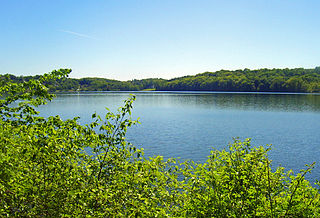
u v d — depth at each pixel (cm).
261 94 16812
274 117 5969
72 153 477
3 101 504
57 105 9338
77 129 516
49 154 420
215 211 533
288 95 15138
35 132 463
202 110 7662
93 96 17200
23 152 407
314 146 3184
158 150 3050
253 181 529
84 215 411
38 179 421
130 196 466
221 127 4656
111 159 522
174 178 589
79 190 431
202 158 2714
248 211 526
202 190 577
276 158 2675
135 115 6544
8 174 397
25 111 511
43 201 415
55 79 546
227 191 547
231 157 596
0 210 396
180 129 4438
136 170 520
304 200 544
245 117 6003
